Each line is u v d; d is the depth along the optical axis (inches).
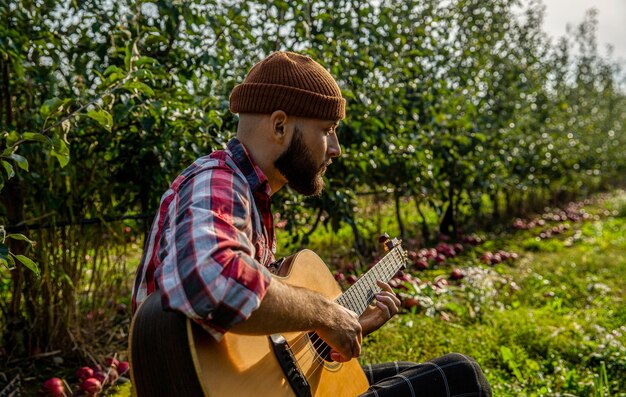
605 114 665.0
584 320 185.9
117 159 140.0
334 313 60.7
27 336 139.3
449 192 310.0
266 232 65.3
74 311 142.4
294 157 62.6
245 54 185.3
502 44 362.6
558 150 453.1
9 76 133.3
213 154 63.8
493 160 321.4
